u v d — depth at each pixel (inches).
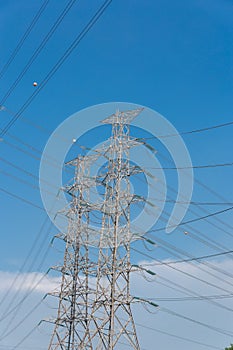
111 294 1964.8
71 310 2378.2
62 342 2309.3
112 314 1923.0
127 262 2018.9
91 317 2032.5
